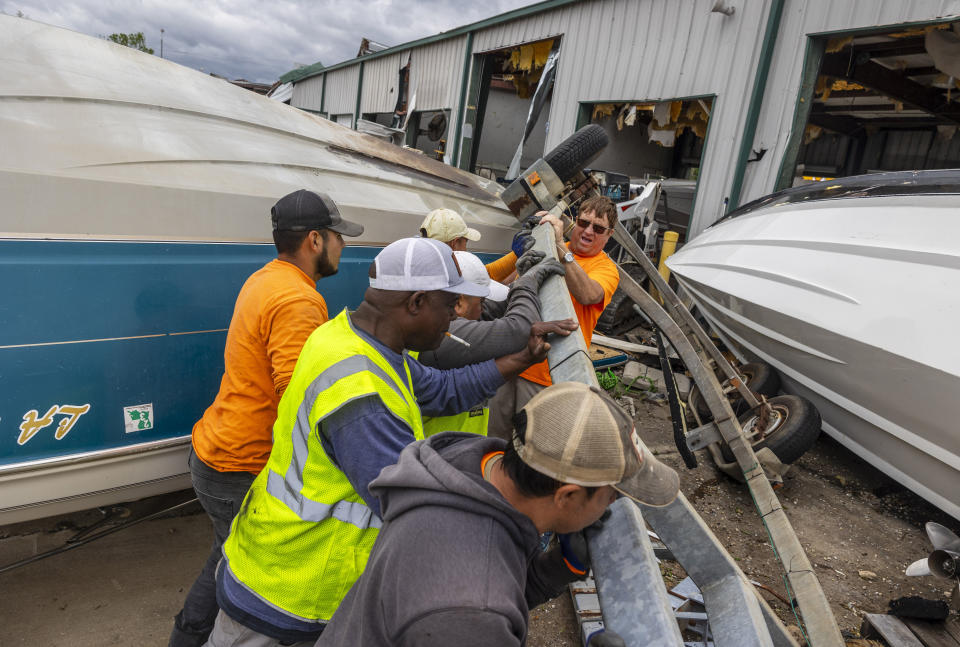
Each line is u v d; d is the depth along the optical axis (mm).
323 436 1278
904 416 3230
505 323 1764
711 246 5277
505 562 888
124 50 2746
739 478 3746
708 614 1199
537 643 2443
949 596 2932
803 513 3639
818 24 5922
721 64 6809
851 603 2830
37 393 2049
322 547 1321
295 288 1817
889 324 3156
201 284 2340
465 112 11641
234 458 1856
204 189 2297
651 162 13609
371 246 2891
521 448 896
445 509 918
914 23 5191
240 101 3053
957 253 2986
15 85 2150
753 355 5031
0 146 1944
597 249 2715
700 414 4777
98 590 2533
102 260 2096
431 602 823
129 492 2348
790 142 6227
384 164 3477
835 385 3742
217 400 1907
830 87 9156
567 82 9062
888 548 3338
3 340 1960
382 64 15312
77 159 2057
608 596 1018
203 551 2869
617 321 6664
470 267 1900
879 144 12688
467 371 1662
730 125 6738
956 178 3256
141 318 2217
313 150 3123
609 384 5270
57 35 2547
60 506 2205
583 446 851
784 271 4016
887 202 3576
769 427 3840
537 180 2938
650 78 7707
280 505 1332
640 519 1107
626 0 8047
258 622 1373
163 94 2635
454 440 1150
